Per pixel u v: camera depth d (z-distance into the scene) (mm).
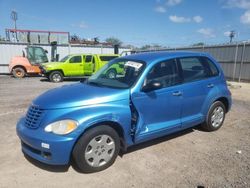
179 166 4332
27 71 21750
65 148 3770
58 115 3887
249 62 18312
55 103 3996
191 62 5453
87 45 28422
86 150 3971
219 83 5953
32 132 3955
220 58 20859
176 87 5023
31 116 4152
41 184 3816
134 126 4508
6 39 26453
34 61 21953
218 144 5301
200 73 5621
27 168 4277
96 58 18812
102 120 4016
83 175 4051
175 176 4012
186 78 5273
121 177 3994
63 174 4082
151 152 4875
